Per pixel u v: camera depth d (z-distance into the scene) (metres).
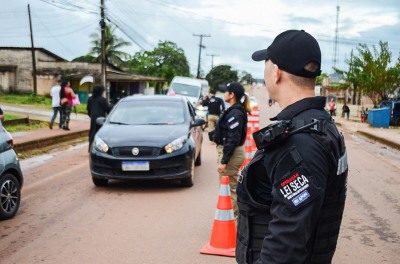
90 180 9.05
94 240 5.39
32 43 38.00
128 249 5.08
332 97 44.22
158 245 5.22
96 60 54.28
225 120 5.66
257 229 1.87
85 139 17.00
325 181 1.67
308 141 1.69
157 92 62.53
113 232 5.69
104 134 8.36
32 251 5.01
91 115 10.95
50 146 14.52
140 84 49.16
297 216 1.63
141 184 8.65
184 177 8.10
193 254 4.95
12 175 6.38
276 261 1.64
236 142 5.57
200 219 6.27
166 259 4.80
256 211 1.86
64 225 5.99
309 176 1.64
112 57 53.44
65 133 16.09
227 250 4.96
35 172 9.98
